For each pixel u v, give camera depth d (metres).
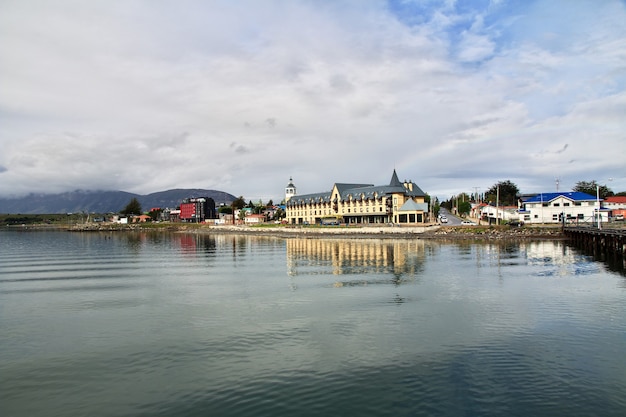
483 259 69.19
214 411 19.05
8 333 31.23
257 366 23.86
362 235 143.75
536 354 24.70
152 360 25.19
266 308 37.06
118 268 69.25
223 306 38.28
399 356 24.83
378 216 180.50
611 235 72.12
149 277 57.84
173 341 28.52
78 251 108.06
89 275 61.28
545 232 117.06
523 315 32.97
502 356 24.50
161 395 20.70
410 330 29.72
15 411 19.47
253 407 19.33
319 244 114.50
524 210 153.00
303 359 24.72
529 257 71.12
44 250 113.44
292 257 80.50
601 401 19.17
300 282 50.47
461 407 18.86
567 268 57.22
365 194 184.50
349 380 21.80
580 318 31.84
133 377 22.83
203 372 23.23
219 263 73.44
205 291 46.09
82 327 32.53
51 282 55.06
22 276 61.34
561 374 21.95
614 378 21.41
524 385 20.81
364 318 33.06
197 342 28.17
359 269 60.50
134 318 34.88
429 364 23.55
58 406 19.88
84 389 21.55
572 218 140.75
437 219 188.88
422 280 49.78
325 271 59.34
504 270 56.50
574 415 18.06
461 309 35.28
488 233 121.25
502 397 19.67
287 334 29.39
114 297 43.91
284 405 19.44
